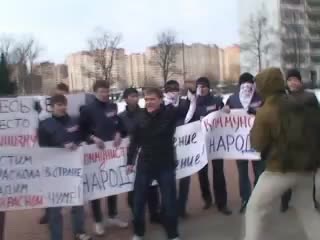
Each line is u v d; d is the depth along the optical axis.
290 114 4.34
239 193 7.62
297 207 4.54
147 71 85.50
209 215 6.71
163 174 5.49
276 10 80.25
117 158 6.05
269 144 4.45
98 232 6.05
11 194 5.43
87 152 5.85
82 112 6.12
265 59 79.56
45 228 6.51
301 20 82.19
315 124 4.35
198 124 6.45
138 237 5.66
